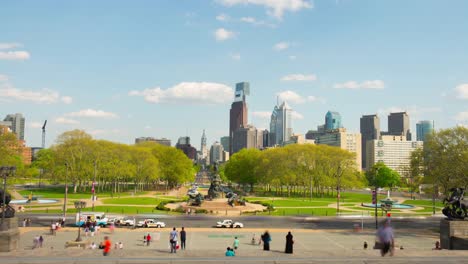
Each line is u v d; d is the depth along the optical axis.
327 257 26.80
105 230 72.06
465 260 25.86
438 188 109.06
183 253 28.64
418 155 105.19
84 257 26.42
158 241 61.19
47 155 192.25
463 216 45.06
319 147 173.00
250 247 57.28
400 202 152.25
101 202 125.38
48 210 101.12
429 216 102.44
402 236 69.12
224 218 93.19
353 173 173.12
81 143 160.38
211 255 27.98
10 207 39.19
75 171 158.25
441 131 99.56
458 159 90.56
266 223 85.44
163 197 153.38
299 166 171.62
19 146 116.94
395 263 25.16
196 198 114.12
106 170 163.38
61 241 60.59
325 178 163.50
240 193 192.00
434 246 58.66
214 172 164.38
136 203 124.19
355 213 106.69
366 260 25.67
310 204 133.00
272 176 173.88
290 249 30.83
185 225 80.31
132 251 29.42
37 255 27.58
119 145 179.00
